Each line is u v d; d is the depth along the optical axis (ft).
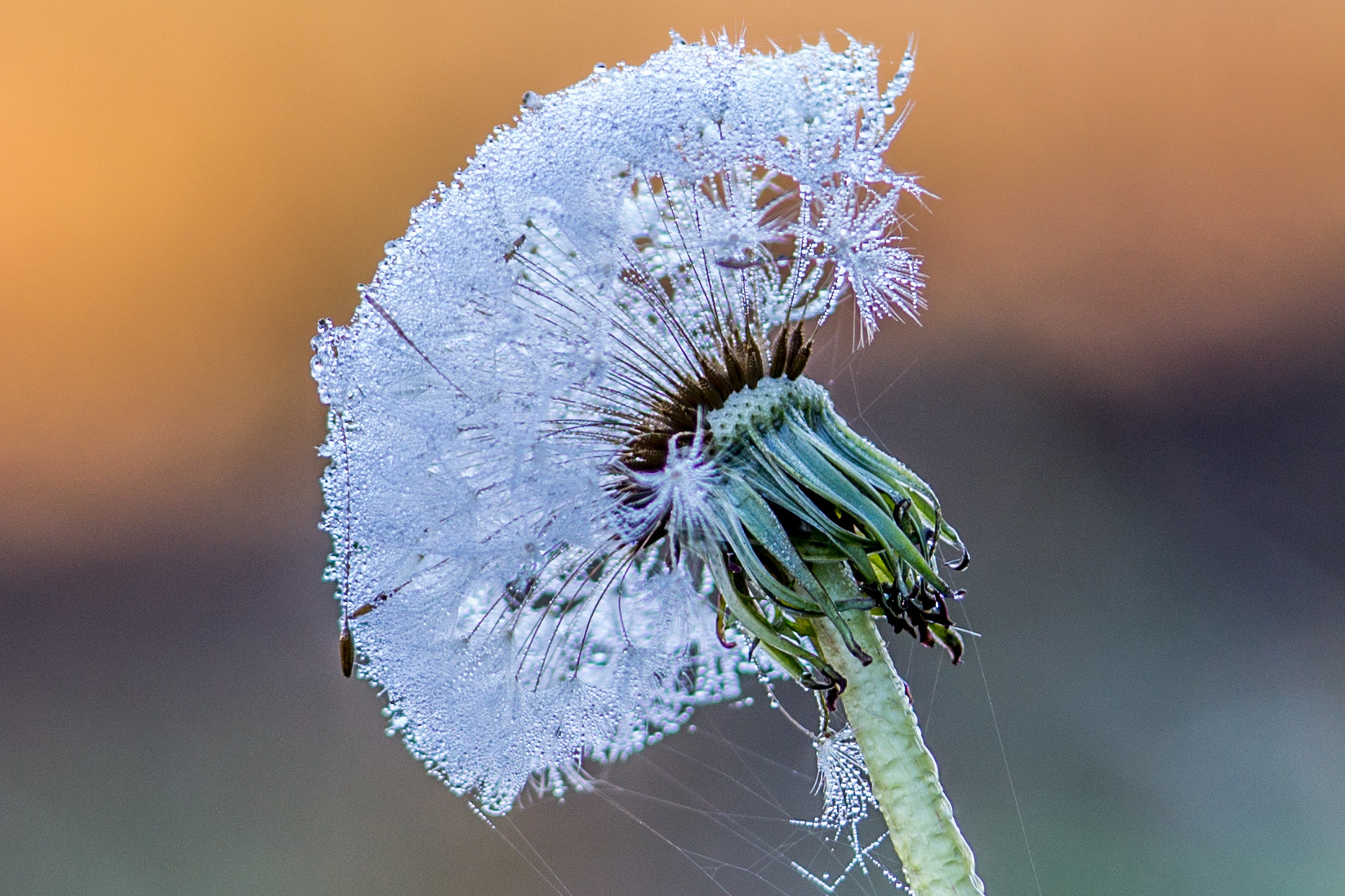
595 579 0.91
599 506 0.89
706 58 0.89
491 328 0.88
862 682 0.89
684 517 0.89
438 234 0.89
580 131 0.88
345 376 0.89
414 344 0.88
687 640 0.91
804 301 0.90
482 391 0.88
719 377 0.90
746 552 0.89
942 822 0.88
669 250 0.90
